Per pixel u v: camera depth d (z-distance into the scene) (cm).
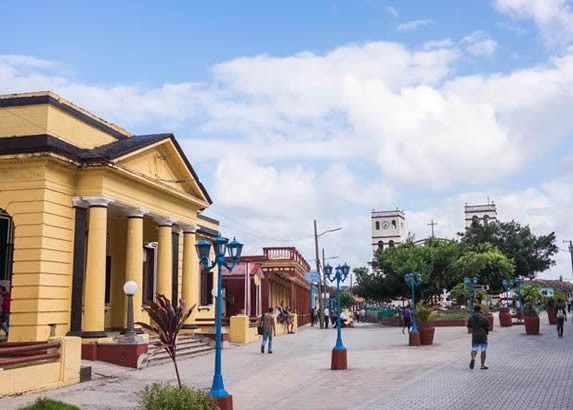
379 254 5625
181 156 2403
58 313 1836
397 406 1193
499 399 1223
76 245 1916
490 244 6194
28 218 1805
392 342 2872
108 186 1969
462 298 5100
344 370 1805
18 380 1345
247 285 3878
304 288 5894
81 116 2055
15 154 1806
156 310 1136
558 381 1420
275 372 1809
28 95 1892
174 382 1600
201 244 1216
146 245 2706
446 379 1533
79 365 1554
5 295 1867
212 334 2572
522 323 4075
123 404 1274
